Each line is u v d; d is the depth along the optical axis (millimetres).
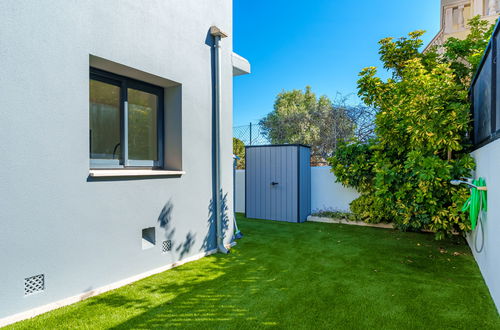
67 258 3070
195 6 4766
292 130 11172
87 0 3262
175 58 4363
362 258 4684
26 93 2771
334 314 2830
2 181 2615
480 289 3412
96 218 3346
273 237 6242
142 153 4301
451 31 9383
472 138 5098
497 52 3252
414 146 5348
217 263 4484
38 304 2834
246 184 8977
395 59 6938
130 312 2885
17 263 2695
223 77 5383
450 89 4773
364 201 7445
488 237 3406
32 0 2816
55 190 2979
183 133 4516
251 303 3080
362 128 9367
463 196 4645
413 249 5211
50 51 2949
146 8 3928
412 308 2945
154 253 4031
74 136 3148
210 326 2619
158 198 4117
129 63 3686
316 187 8727
